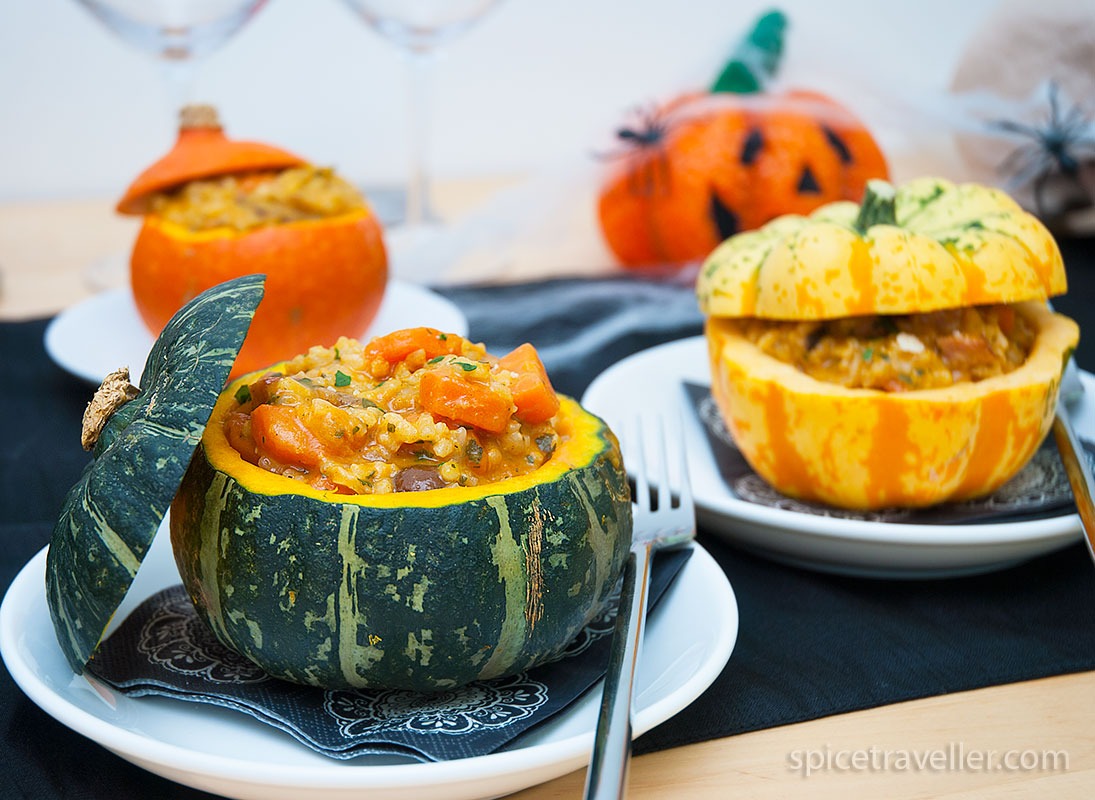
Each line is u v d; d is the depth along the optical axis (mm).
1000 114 839
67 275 807
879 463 506
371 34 1119
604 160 817
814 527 481
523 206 873
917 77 928
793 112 774
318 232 620
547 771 375
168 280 613
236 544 397
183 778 376
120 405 411
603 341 713
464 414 411
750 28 826
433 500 396
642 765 411
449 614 394
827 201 761
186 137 641
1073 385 574
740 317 557
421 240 839
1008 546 480
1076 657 455
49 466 574
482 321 731
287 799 372
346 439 408
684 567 458
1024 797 399
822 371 524
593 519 414
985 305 526
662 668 420
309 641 396
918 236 507
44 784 400
